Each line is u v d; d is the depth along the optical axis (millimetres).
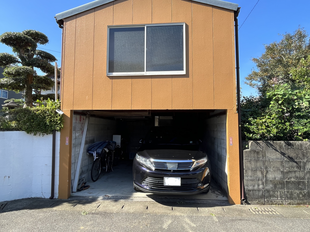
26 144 3785
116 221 2861
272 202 3531
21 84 6734
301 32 9406
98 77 4008
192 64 3859
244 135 3926
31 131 3740
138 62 4016
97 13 4102
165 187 3305
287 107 3711
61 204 3473
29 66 6602
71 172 4004
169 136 4840
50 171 3834
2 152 3578
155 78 3906
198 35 3889
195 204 3506
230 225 2775
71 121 4016
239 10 3865
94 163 4922
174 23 3953
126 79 3961
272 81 8703
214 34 3865
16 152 3695
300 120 3631
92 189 4305
